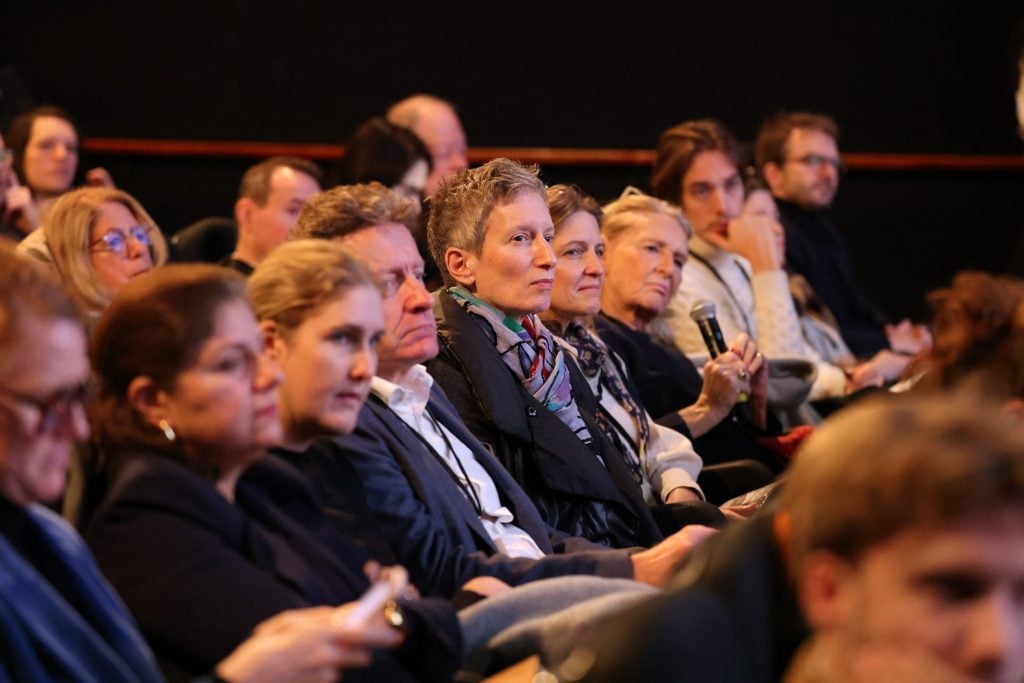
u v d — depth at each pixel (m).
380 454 2.60
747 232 5.23
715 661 1.38
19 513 1.77
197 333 2.01
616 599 2.06
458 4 7.83
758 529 1.47
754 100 8.10
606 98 7.99
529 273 3.32
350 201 2.88
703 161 5.32
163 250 3.59
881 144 8.21
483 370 3.17
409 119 6.12
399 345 2.79
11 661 1.63
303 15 7.69
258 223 4.93
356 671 2.00
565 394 3.40
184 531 1.97
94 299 3.39
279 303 2.26
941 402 1.22
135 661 1.80
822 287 6.20
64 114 5.58
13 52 7.48
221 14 7.61
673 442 3.89
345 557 2.25
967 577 1.12
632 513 3.36
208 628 1.92
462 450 2.95
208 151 7.52
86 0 7.50
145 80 7.57
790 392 4.62
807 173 6.37
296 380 2.26
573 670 1.38
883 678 1.15
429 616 2.07
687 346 4.90
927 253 8.26
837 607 1.20
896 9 8.16
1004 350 2.62
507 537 2.89
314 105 7.73
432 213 3.45
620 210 4.43
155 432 2.05
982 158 8.20
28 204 4.82
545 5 7.91
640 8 7.98
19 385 1.69
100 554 1.97
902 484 1.14
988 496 1.12
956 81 8.23
